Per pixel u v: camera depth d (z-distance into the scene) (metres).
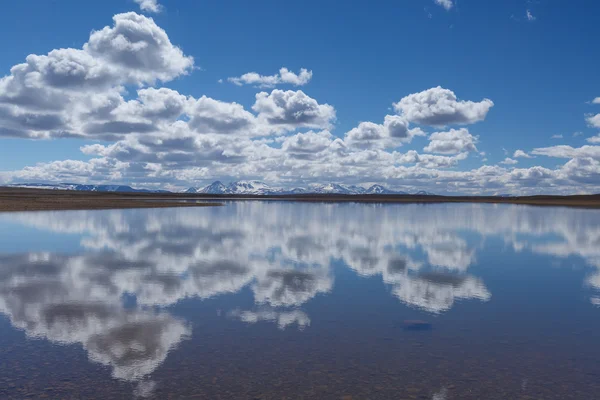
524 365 9.78
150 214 66.62
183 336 11.41
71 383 8.66
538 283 18.73
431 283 18.48
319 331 11.91
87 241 31.45
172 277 18.97
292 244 31.23
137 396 8.16
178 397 8.15
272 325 12.40
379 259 24.86
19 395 8.13
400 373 9.28
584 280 19.52
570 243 34.06
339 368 9.52
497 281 19.12
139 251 26.78
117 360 9.82
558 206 144.00
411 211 95.69
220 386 8.60
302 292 16.52
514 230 45.44
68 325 12.22
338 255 26.22
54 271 20.05
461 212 90.88
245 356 10.11
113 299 15.12
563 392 8.50
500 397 8.28
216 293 16.17
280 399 8.12
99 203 102.75
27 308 13.89
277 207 116.88
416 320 13.05
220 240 33.09
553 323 12.91
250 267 21.66
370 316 13.38
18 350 10.33
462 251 28.86
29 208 76.06
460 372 9.38
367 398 8.18
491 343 11.15
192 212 76.69
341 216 70.25
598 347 10.92
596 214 82.56
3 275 19.08
